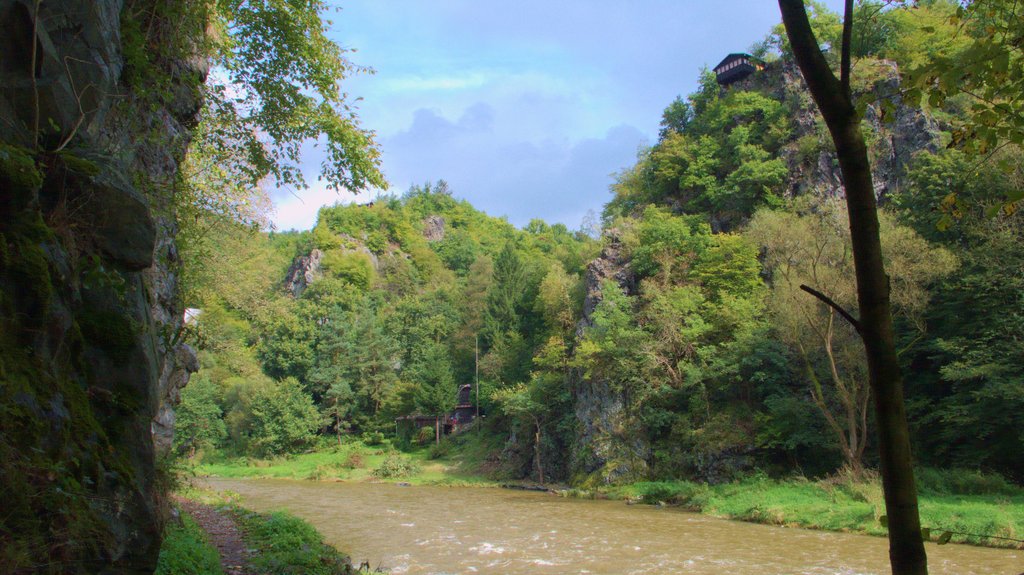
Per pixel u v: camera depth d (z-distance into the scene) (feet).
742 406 128.47
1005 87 12.89
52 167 16.31
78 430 14.37
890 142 158.61
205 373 231.91
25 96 16.37
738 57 218.38
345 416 252.01
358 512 96.84
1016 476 92.12
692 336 138.00
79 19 19.79
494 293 243.81
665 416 133.59
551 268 224.94
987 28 13.09
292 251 511.40
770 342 123.24
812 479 108.88
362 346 254.27
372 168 49.16
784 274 104.37
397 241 504.84
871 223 9.47
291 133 46.57
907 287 95.30
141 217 18.26
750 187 180.55
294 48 43.68
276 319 261.44
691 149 209.46
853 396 99.71
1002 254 93.66
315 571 41.39
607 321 147.54
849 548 65.05
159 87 28.40
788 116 192.85
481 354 246.88
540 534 74.64
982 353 91.45
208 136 46.06
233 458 223.30
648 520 88.28
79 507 13.50
